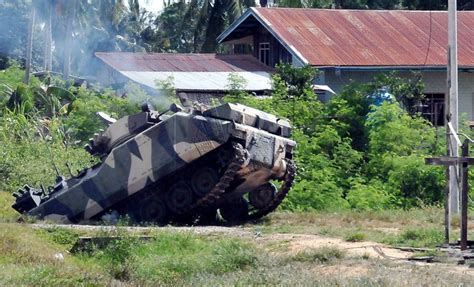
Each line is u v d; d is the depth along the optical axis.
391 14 101.25
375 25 98.44
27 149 73.31
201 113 52.62
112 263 39.56
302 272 35.31
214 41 117.88
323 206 65.44
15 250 40.44
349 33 96.00
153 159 52.81
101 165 53.88
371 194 66.38
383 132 73.56
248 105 75.44
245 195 58.72
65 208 54.03
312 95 78.19
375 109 75.31
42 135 78.69
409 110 82.44
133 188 53.22
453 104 59.41
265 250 41.31
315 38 94.00
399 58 92.00
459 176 45.00
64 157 70.75
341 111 76.25
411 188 69.94
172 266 38.31
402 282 32.66
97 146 55.22
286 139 56.22
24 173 69.31
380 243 44.94
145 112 54.25
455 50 59.53
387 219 56.12
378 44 94.25
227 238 44.69
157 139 52.81
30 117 83.69
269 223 55.09
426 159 42.53
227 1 116.19
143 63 96.69
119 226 46.81
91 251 43.00
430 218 56.31
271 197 57.41
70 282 34.00
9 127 78.38
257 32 101.12
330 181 68.88
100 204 53.66
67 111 85.38
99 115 60.81
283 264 38.09
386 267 36.44
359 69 89.88
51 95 87.12
